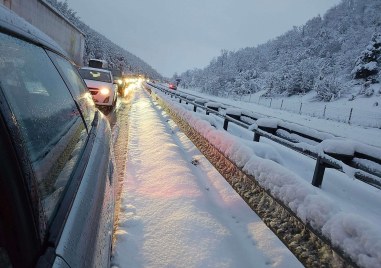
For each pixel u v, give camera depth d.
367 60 56.44
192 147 7.24
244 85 83.50
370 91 48.38
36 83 1.76
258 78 93.81
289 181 2.79
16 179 1.07
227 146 4.59
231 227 3.85
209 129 5.96
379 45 56.03
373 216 4.00
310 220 2.29
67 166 1.66
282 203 2.74
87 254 1.36
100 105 11.66
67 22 21.97
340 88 51.59
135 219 3.80
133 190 4.77
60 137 1.77
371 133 23.08
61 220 1.27
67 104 2.28
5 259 1.04
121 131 9.05
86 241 1.40
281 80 69.38
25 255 1.04
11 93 1.32
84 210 1.52
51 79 2.10
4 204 1.05
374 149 4.43
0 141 1.05
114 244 3.27
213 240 3.52
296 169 6.12
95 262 1.48
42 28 16.58
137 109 15.36
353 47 71.31
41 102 1.71
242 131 10.51
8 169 1.05
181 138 8.34
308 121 28.30
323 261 2.16
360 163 4.54
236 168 4.30
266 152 4.78
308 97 58.00
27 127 1.35
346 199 4.64
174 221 3.81
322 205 2.25
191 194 4.61
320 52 77.12
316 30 93.88
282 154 7.50
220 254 3.29
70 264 1.16
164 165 5.82
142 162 6.28
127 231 3.56
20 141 1.14
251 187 3.72
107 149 2.74
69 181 1.58
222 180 5.26
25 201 1.07
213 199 4.66
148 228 3.68
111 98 11.84
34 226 1.08
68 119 2.13
